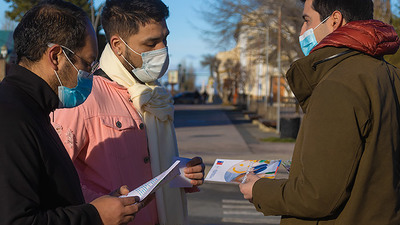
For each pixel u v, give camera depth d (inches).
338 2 77.0
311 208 67.2
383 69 72.4
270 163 86.0
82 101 74.3
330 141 66.2
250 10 818.8
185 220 105.2
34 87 65.4
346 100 66.8
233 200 297.1
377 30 72.0
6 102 60.8
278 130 749.9
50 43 67.5
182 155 471.2
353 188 68.3
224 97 2134.6
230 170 86.7
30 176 59.2
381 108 68.0
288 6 676.1
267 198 72.9
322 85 69.4
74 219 61.5
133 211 66.9
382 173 68.2
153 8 91.7
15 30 68.5
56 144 66.9
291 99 1046.4
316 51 73.5
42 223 58.6
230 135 712.4
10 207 56.5
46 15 67.2
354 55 71.9
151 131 96.7
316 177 66.3
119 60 95.9
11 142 58.4
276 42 884.0
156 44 94.6
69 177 66.0
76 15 69.5
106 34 96.5
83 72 71.5
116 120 90.8
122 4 92.5
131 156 91.7
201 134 726.5
